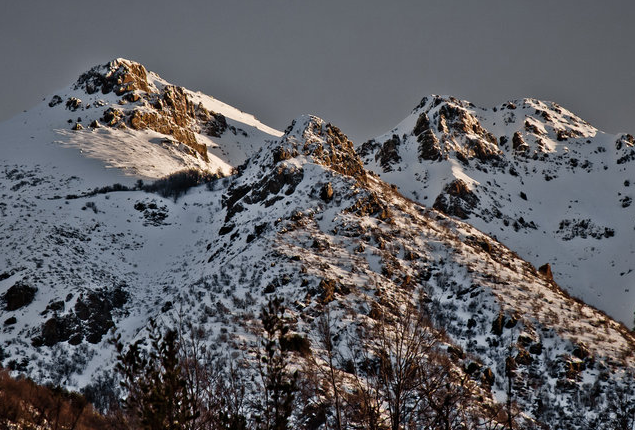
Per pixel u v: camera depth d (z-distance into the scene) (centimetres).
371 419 2805
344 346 7031
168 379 2427
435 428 2819
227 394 2739
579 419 12938
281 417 2430
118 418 2509
